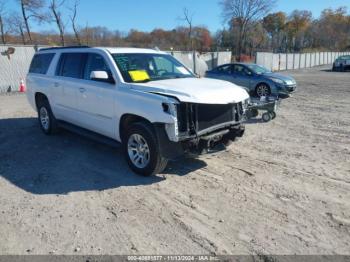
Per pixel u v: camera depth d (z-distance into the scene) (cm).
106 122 582
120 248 346
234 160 596
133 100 514
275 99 933
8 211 425
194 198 454
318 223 386
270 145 685
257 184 493
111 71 565
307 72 3306
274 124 888
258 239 357
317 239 355
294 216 402
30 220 403
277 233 368
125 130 539
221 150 550
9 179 528
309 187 480
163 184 500
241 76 1430
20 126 888
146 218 404
